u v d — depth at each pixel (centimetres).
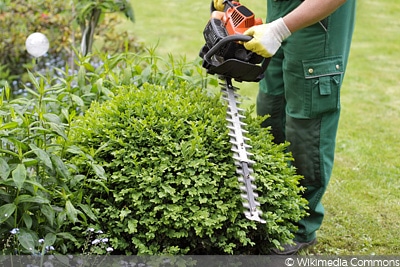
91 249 278
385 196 412
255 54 293
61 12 524
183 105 312
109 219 290
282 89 358
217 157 295
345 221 379
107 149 293
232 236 298
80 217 291
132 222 283
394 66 714
